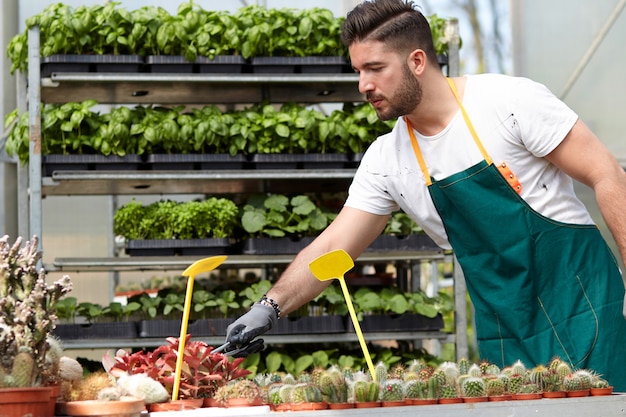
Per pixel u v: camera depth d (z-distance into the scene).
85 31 4.10
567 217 2.45
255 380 1.92
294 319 4.14
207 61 4.15
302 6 5.85
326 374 1.66
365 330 4.21
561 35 5.74
